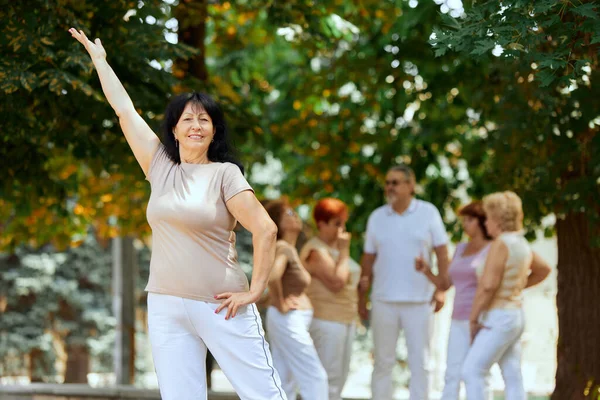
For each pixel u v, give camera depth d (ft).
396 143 62.64
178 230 23.29
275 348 38.96
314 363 37.22
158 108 43.06
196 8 52.65
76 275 114.83
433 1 53.67
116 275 71.26
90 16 41.91
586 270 44.60
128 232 64.90
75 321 115.14
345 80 62.13
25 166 44.88
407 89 60.23
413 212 41.73
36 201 51.88
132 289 71.36
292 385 39.27
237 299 23.12
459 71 55.52
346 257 39.52
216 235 23.39
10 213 63.77
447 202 63.00
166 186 23.61
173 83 43.27
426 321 41.39
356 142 63.82
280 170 84.58
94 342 114.83
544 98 42.75
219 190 23.47
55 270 113.91
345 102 64.95
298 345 37.01
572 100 42.24
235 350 23.21
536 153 45.55
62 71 36.40
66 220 66.08
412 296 41.29
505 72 44.04
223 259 23.44
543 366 86.12
